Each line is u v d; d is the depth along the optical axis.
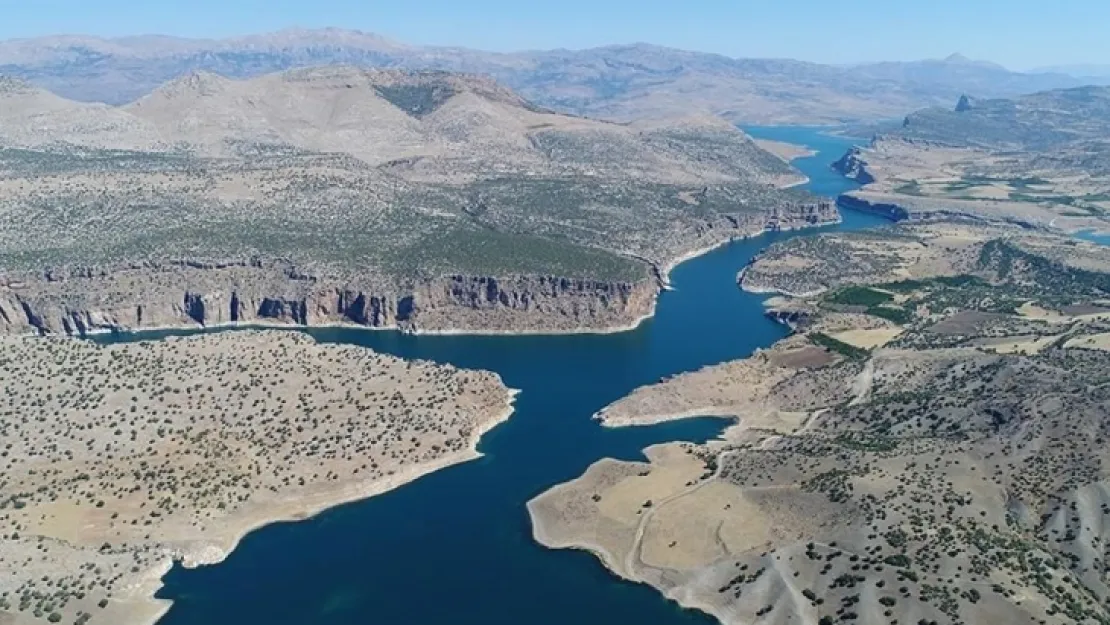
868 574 163.62
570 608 172.62
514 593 177.25
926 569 161.75
